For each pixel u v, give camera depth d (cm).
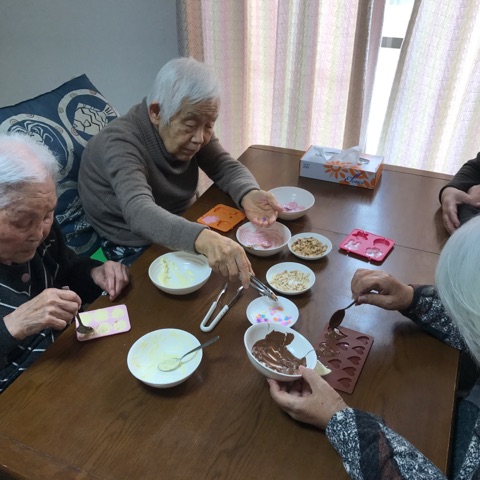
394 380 88
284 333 93
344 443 73
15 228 95
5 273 106
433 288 101
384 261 120
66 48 270
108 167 137
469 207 135
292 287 110
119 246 158
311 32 198
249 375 89
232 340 97
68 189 159
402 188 152
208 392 85
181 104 131
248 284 106
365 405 83
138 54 259
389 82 226
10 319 95
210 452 75
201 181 257
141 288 111
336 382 87
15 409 82
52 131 157
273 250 120
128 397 84
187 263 118
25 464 73
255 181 149
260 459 74
